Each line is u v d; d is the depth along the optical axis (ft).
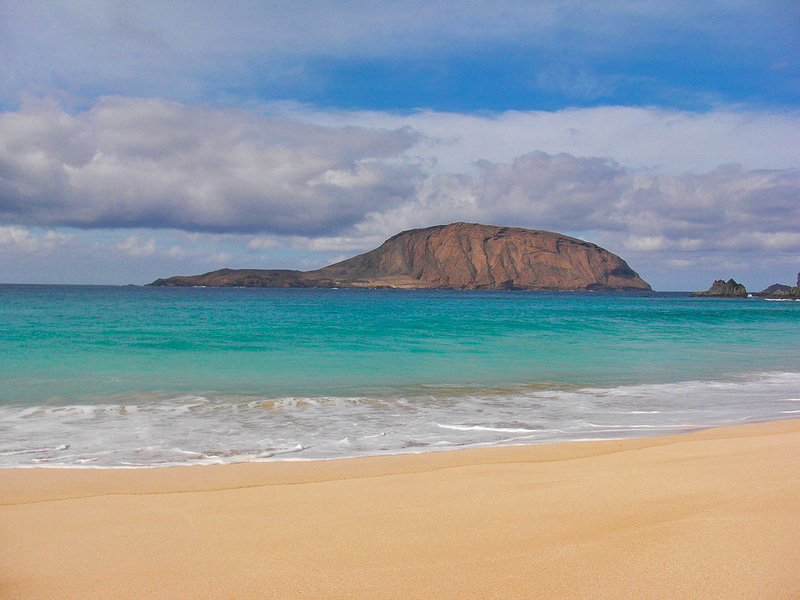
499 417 28.63
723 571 9.64
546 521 12.66
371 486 16.17
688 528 11.75
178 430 25.02
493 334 78.59
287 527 12.57
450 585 9.40
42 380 38.75
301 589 9.36
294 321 101.04
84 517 13.37
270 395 34.22
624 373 45.29
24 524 12.87
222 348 57.77
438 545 11.31
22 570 10.28
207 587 9.51
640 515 12.81
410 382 39.81
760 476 15.93
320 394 34.91
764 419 28.68
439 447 22.43
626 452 20.54
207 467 18.92
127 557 10.89
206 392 35.01
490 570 10.00
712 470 16.94
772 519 12.10
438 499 14.70
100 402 31.50
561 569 9.96
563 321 113.50
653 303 311.06
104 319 101.19
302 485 16.35
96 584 9.69
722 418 28.86
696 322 123.34
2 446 21.91
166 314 122.31
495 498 14.69
